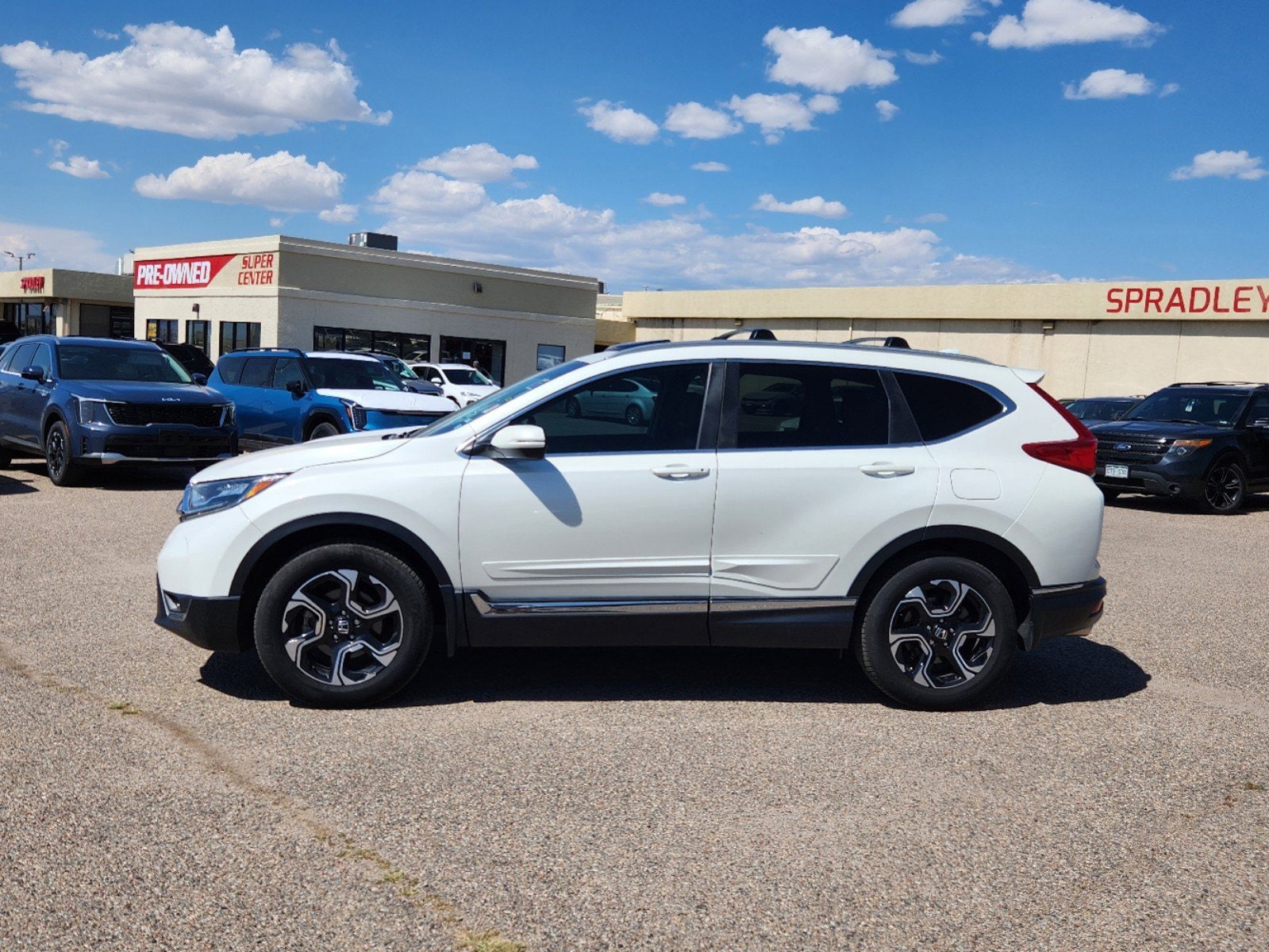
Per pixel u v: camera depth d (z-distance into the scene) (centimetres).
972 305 3691
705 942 301
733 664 586
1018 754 459
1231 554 1054
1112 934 312
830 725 489
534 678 550
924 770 438
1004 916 321
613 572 497
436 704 503
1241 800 415
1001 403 525
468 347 3922
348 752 437
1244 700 550
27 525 970
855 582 505
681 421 508
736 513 499
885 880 341
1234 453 1422
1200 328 3241
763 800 402
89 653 568
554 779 415
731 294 4362
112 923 301
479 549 491
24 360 1422
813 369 520
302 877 330
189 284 3809
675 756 444
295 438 1505
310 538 496
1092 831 383
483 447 499
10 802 376
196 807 379
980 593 507
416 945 294
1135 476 1423
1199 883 344
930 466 507
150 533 951
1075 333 3497
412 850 351
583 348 4262
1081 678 584
